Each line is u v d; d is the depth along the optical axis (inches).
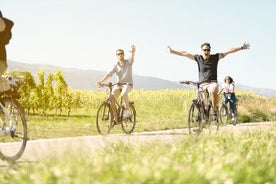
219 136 303.6
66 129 577.6
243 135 328.5
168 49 463.5
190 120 450.6
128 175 152.7
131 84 495.2
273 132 350.6
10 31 280.2
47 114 1128.2
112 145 277.9
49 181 159.2
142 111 1413.6
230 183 150.8
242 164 183.2
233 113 729.6
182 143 278.5
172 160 184.9
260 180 167.0
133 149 249.6
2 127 286.7
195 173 157.6
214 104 462.3
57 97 1064.2
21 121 295.3
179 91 1694.1
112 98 490.9
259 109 949.8
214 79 465.4
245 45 463.2
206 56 462.9
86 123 717.9
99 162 171.5
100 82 489.7
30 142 378.6
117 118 492.7
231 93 732.0
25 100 1024.9
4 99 286.8
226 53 466.3
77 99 1119.6
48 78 1057.5
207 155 205.6
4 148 316.2
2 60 280.1
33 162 214.5
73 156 205.3
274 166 197.8
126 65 492.7
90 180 152.4
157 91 1718.8
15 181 180.5
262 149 255.8
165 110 1517.0
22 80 301.0
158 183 149.6
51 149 227.8
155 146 248.4
